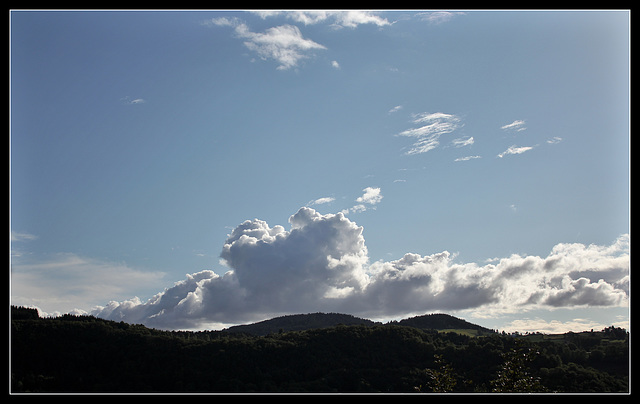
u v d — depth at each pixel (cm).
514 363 2820
